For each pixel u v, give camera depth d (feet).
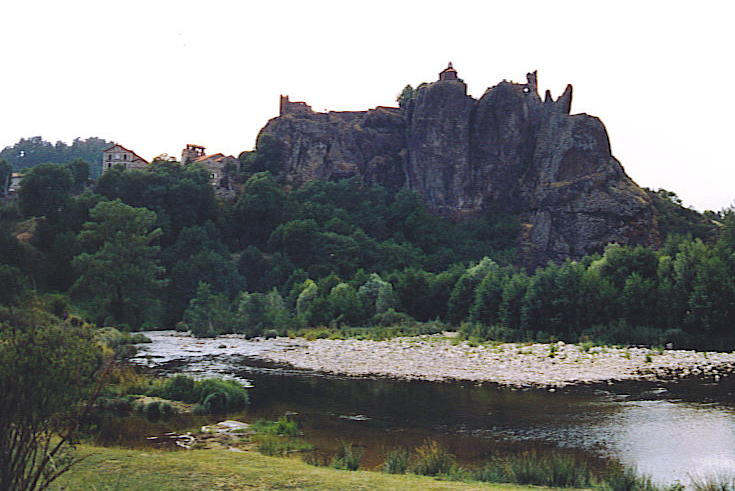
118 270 254.88
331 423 76.89
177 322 278.46
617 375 119.55
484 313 216.13
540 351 156.76
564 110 492.54
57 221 319.47
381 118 530.27
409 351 162.40
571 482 47.57
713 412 83.56
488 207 470.39
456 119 487.61
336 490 40.32
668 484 50.29
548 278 196.95
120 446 58.75
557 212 426.51
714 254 198.08
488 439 68.69
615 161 448.24
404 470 51.26
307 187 454.81
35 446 26.61
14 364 25.64
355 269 348.59
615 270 210.79
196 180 404.57
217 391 86.69
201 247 338.34
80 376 27.48
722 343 170.91
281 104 552.41
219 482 41.47
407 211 436.76
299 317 248.52
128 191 369.09
